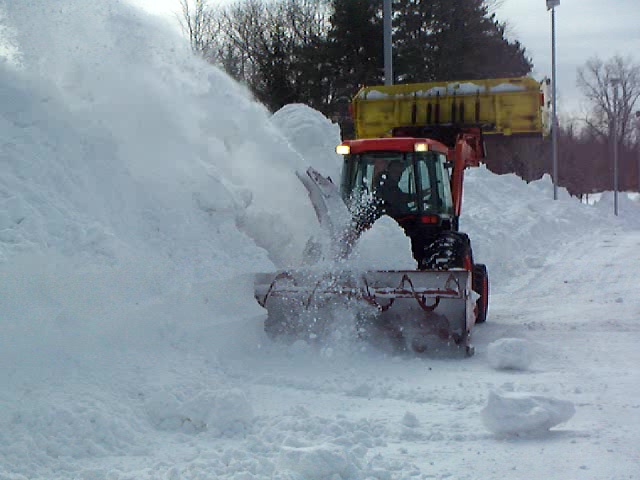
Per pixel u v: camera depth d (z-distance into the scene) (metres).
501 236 20.80
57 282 6.37
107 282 6.80
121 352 6.50
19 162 7.38
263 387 6.75
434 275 8.25
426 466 4.77
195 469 4.63
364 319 8.62
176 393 5.97
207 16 38.88
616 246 23.25
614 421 5.78
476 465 4.80
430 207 10.22
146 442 5.25
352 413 5.99
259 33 38.94
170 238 8.18
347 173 10.40
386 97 14.00
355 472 4.53
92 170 8.05
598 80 83.06
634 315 11.16
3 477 4.37
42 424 5.08
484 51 41.81
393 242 8.76
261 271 8.54
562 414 5.54
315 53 37.25
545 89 13.77
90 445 5.01
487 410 5.47
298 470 4.47
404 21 40.12
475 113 13.63
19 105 8.04
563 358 8.21
